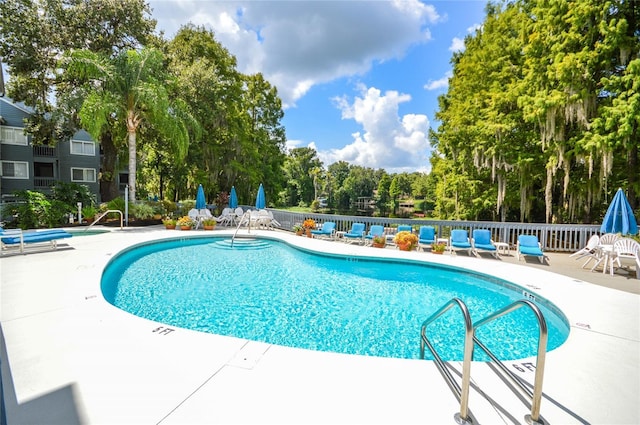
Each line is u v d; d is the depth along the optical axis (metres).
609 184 11.83
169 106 13.81
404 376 2.48
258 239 11.16
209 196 23.22
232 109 22.67
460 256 7.95
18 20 13.19
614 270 6.86
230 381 2.35
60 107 12.70
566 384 2.44
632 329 3.61
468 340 1.92
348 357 2.77
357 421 1.94
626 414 2.08
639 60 8.65
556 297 4.80
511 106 13.60
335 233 10.45
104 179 17.48
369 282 6.53
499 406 2.11
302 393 2.23
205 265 7.69
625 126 8.83
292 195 56.00
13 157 19.06
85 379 2.33
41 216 10.99
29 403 2.04
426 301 5.47
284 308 5.01
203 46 20.02
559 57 10.27
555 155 10.87
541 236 9.41
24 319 3.46
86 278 5.11
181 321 4.46
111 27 15.09
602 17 9.62
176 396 2.15
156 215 13.88
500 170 13.80
